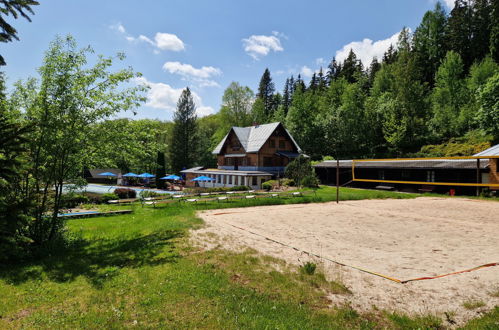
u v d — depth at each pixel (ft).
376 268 20.17
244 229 33.12
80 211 51.06
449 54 161.99
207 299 15.26
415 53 196.44
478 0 193.67
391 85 183.42
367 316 13.83
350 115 172.65
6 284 17.95
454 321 13.30
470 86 143.54
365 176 110.32
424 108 157.79
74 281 18.24
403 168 91.66
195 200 61.26
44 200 26.58
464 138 131.95
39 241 26.35
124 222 41.37
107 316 13.66
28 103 26.63
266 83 276.21
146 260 21.88
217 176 131.03
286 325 12.79
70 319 13.43
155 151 35.12
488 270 19.69
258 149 122.52
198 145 196.34
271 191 87.86
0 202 17.43
